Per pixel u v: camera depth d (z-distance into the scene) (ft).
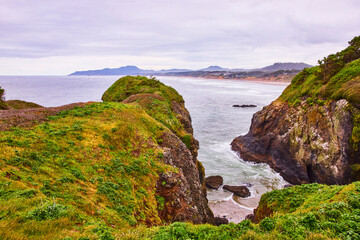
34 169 40.27
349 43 151.53
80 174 45.57
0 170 35.55
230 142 201.87
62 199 35.58
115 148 62.39
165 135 84.94
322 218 31.83
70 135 59.06
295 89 161.48
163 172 62.08
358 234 27.04
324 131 116.26
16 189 32.24
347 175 100.07
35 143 49.98
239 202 111.55
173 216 54.75
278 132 153.07
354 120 98.99
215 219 93.40
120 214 41.09
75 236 25.48
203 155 172.65
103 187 45.39
